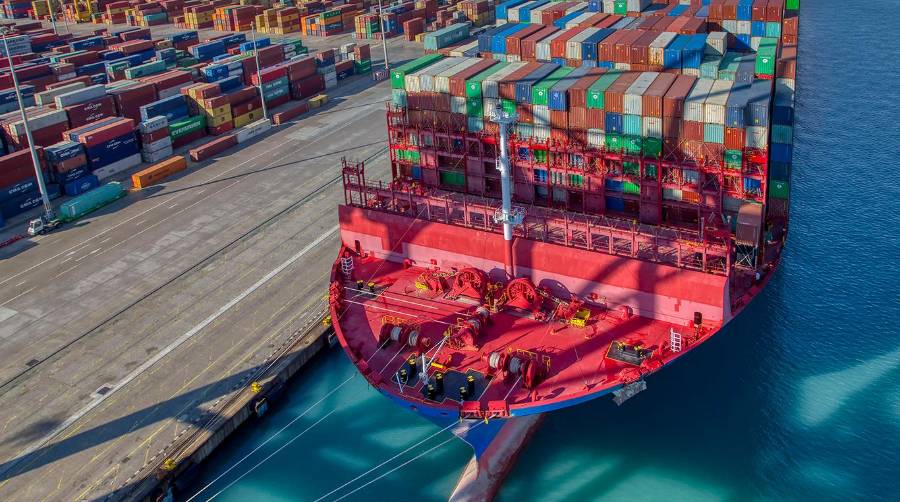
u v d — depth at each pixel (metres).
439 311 51.19
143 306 61.44
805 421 48.38
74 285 65.31
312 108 114.00
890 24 148.38
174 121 100.94
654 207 58.34
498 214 51.97
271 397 51.62
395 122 68.81
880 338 55.62
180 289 63.69
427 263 56.12
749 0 72.50
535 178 63.38
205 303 61.38
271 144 98.81
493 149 64.19
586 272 49.50
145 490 43.34
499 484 45.00
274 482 46.38
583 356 45.47
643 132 56.81
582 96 58.03
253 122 107.75
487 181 66.25
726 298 46.19
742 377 52.38
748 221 51.62
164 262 68.44
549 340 47.25
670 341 45.62
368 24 159.38
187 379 52.31
